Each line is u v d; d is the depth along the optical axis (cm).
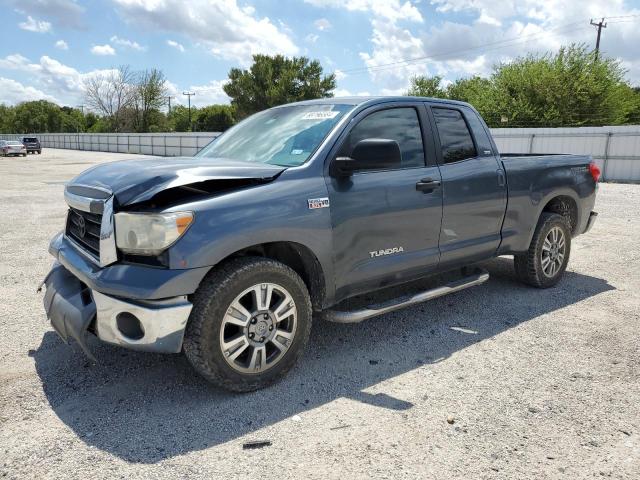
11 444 268
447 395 320
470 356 377
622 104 3259
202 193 308
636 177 2069
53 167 2847
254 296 313
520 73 3259
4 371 349
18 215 1041
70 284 331
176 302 285
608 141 2123
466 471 247
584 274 598
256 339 316
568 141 2227
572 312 469
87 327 300
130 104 7350
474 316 459
